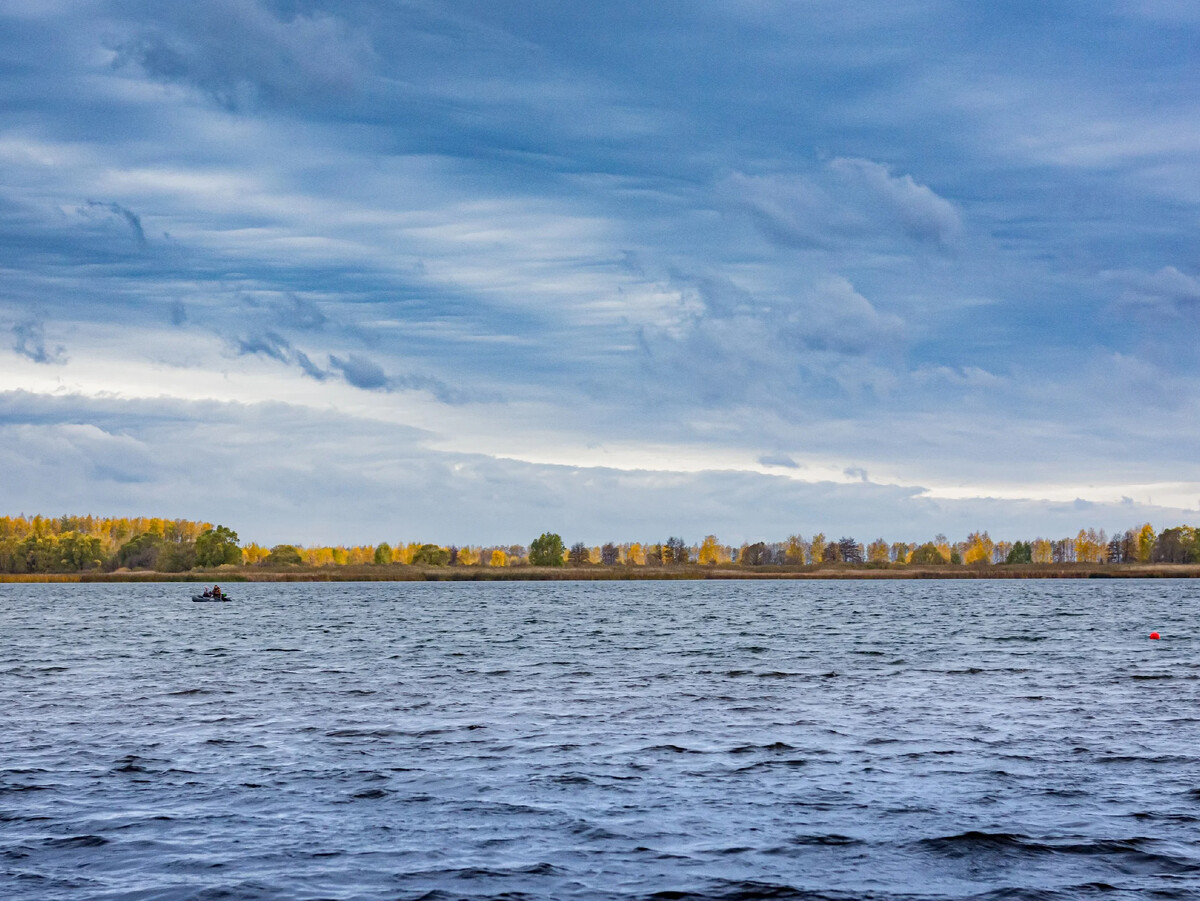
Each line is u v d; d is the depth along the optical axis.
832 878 18.95
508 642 76.38
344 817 23.12
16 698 43.56
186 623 107.88
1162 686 46.56
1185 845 20.78
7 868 19.50
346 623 106.69
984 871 19.28
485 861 19.94
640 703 41.25
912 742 32.12
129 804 24.31
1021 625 95.62
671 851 20.58
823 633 85.38
